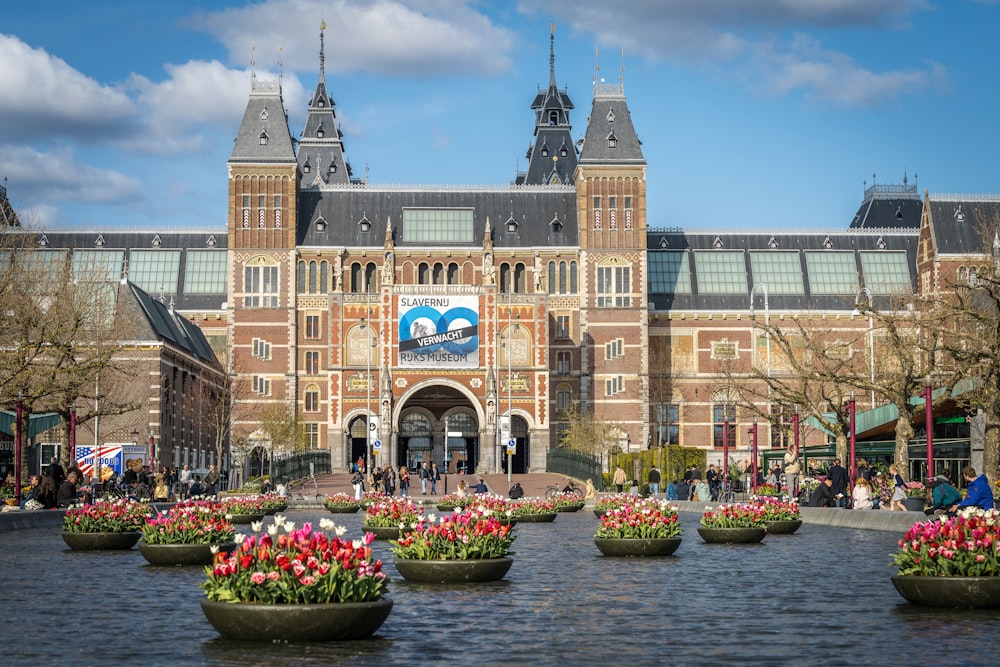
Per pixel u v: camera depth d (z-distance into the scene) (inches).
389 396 4704.7
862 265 5398.6
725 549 1439.5
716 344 5280.5
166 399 3627.0
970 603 871.7
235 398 4820.4
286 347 5073.8
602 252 5167.3
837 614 849.5
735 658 679.7
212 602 733.3
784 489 2778.1
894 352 2679.6
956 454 2748.5
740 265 5393.7
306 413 5093.5
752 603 911.7
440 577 1051.3
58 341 2682.1
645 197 5177.2
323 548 749.3
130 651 698.8
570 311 5206.7
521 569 1187.9
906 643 726.5
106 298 3435.0
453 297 4771.2
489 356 4766.2
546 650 706.8
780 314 5270.7
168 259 5270.7
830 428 2748.5
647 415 5088.6
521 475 4441.4
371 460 4320.9
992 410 2145.7
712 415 5236.2
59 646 717.3
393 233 5231.3
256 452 4229.8
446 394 5098.4
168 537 1237.1
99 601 924.6
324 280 5157.5
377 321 4813.0
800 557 1311.5
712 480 3080.7
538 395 4827.8
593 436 4714.6
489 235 5123.0
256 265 5088.6
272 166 5088.6
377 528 1660.9
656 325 5275.6
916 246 5447.8
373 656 684.7
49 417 2979.8
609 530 1359.5
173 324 4072.3
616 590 997.8
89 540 1439.5
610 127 5211.6
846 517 1877.5
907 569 908.6
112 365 2982.3
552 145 7101.4
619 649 709.9
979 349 2271.2
